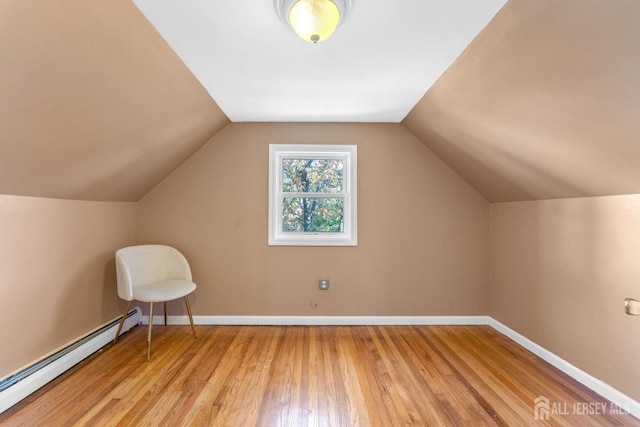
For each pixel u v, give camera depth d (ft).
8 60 3.43
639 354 5.26
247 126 9.42
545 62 4.16
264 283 9.45
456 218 9.49
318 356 7.38
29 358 5.93
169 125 7.02
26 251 5.88
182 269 8.85
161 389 5.98
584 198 6.34
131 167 7.40
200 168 9.37
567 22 3.51
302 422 5.08
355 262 9.50
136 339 8.30
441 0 4.09
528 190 7.47
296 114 8.73
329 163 9.75
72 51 3.89
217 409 5.39
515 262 8.42
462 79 5.85
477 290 9.50
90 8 3.64
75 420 5.08
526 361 7.22
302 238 9.52
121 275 7.53
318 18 4.07
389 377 6.46
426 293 9.49
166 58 5.29
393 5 4.20
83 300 7.37
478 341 8.33
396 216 9.49
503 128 6.00
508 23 4.19
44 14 3.30
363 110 8.39
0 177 4.97
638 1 2.89
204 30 4.73
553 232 7.14
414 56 5.53
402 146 9.49
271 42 5.10
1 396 5.21
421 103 7.68
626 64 3.41
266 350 7.68
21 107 4.02
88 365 6.87
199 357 7.29
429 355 7.47
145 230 9.36
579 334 6.42
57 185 6.12
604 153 4.79
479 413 5.33
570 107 4.44
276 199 9.58
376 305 9.51
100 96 4.85
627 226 5.50
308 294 9.47
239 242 9.41
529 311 7.87
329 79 6.49
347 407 5.47
